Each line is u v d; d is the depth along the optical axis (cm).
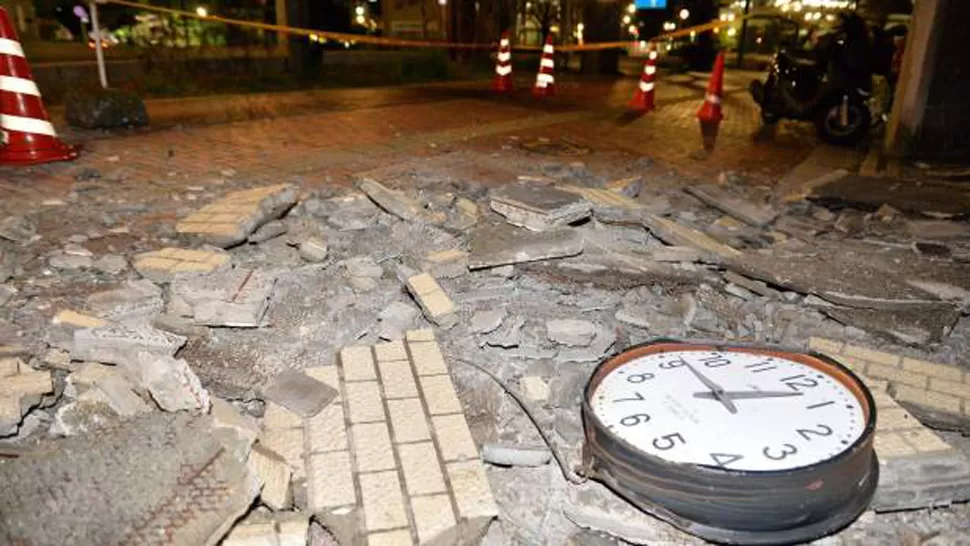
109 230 471
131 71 1331
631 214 473
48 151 653
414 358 316
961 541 238
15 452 243
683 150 860
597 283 397
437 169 694
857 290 395
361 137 861
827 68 935
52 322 325
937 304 385
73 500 204
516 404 304
